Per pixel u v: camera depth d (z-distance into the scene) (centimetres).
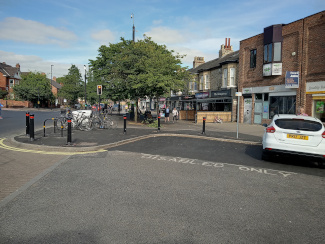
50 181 528
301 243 305
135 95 2067
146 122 2094
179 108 4156
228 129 1698
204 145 1039
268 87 1906
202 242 302
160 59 1839
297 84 1628
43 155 795
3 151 838
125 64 2050
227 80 2488
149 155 819
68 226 335
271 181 563
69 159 744
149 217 365
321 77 1491
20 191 464
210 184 528
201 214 379
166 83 1686
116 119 2639
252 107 2094
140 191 473
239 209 401
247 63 2152
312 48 1558
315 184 548
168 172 616
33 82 5641
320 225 352
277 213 389
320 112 1514
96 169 630
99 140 1059
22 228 328
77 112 1497
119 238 307
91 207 396
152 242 299
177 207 402
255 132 1519
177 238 309
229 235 319
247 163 741
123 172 605
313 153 678
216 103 2781
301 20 1623
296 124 720
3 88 5481
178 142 1100
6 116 2545
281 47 1784
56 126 1462
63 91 7262
